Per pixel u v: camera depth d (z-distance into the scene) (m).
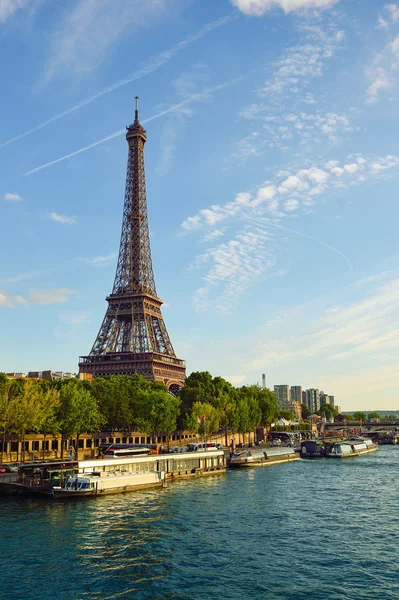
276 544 63.47
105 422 154.25
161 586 49.41
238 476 128.12
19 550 60.09
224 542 64.06
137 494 98.25
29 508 84.00
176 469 121.31
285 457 173.25
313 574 52.81
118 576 51.94
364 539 66.00
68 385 143.75
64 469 100.38
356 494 100.44
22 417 120.81
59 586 49.28
